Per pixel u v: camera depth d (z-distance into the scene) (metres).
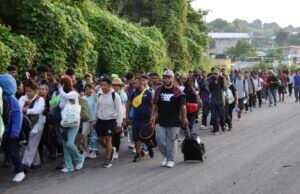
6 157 10.05
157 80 12.97
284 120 18.97
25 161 9.62
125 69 20.33
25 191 8.19
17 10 14.85
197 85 18.81
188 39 35.84
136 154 10.81
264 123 18.03
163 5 31.62
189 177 9.11
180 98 10.04
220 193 7.91
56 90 10.20
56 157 11.00
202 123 16.80
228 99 15.89
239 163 10.35
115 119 10.14
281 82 30.20
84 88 11.30
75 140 10.02
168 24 31.53
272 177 8.99
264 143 13.06
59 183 8.74
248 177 9.02
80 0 19.77
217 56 84.88
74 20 16.50
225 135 14.91
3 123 8.32
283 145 12.65
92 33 18.70
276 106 26.50
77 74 15.52
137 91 10.91
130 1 31.41
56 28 14.97
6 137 8.63
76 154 9.80
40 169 9.96
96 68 19.17
